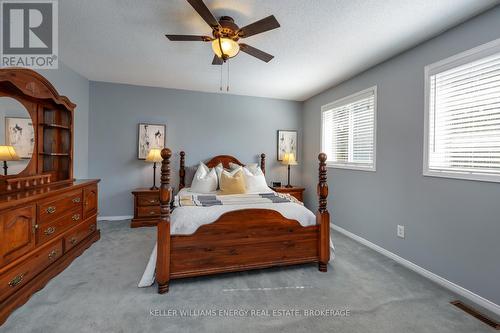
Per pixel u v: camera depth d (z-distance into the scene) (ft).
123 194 13.32
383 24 6.80
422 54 7.73
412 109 8.06
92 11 6.49
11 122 7.34
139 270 7.60
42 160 8.64
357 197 10.79
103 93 12.90
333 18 6.57
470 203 6.36
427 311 5.76
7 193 6.42
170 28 7.32
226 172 11.75
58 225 7.29
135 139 13.37
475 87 6.35
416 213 7.88
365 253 9.31
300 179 15.93
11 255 5.40
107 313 5.51
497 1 5.68
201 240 6.80
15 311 5.45
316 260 7.87
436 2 5.78
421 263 7.67
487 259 5.97
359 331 5.08
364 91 10.37
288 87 12.98
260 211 7.34
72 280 6.91
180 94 13.91
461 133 6.68
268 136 15.38
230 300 6.11
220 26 5.97
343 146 11.96
